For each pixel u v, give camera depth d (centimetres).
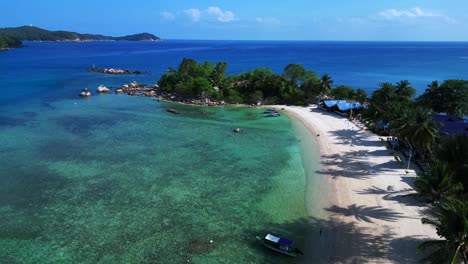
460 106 7738
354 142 6844
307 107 10456
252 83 11762
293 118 9044
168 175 5247
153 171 5394
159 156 6078
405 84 8412
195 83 11450
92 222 3900
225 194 4638
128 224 3872
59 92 12925
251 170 5488
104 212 4122
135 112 9731
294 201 4434
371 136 7219
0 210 4122
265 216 4075
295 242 3566
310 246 3497
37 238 3584
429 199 4256
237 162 5838
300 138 7238
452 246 2680
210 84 12144
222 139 7169
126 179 5078
